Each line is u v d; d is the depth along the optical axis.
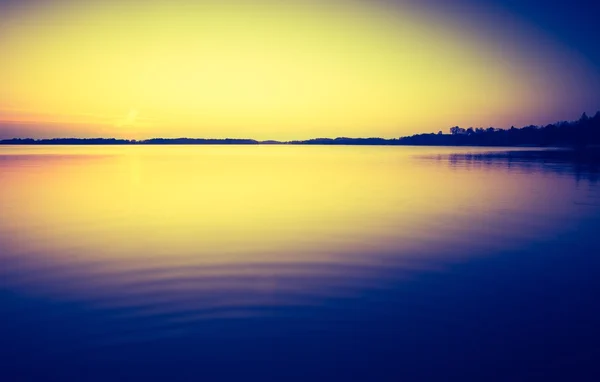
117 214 18.59
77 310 8.22
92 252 12.42
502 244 13.34
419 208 20.09
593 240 13.79
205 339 7.06
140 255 12.09
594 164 52.38
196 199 22.81
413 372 6.13
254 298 8.81
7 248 12.89
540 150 117.38
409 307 8.40
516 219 17.38
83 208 20.08
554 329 7.46
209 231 15.23
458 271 10.63
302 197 23.59
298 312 8.15
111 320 7.75
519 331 7.38
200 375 6.04
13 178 33.12
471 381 5.91
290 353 6.63
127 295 8.98
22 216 18.11
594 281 9.85
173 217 17.84
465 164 53.59
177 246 13.12
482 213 18.77
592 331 7.38
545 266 11.05
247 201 22.20
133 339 7.07
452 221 16.97
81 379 5.97
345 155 89.06
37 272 10.59
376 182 31.20
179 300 8.71
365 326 7.54
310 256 11.98
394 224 16.39
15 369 6.21
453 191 26.22
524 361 6.41
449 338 7.12
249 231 15.20
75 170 41.44
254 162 58.34
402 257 11.88
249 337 7.12
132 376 6.03
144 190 26.30
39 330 7.41
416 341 7.02
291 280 9.98
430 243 13.45
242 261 11.49
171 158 70.44
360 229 15.50
